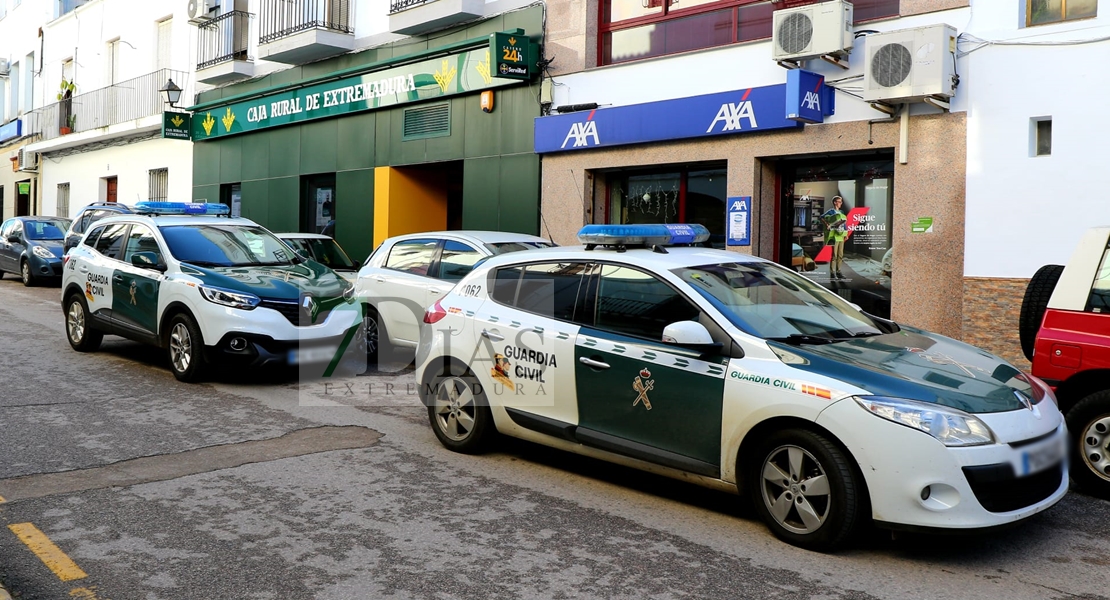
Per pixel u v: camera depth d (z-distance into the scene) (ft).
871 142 34.32
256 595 13.69
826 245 37.52
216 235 33.76
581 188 44.75
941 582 14.49
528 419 20.06
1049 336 19.45
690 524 17.15
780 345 16.61
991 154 31.42
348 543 15.92
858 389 15.20
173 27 78.07
